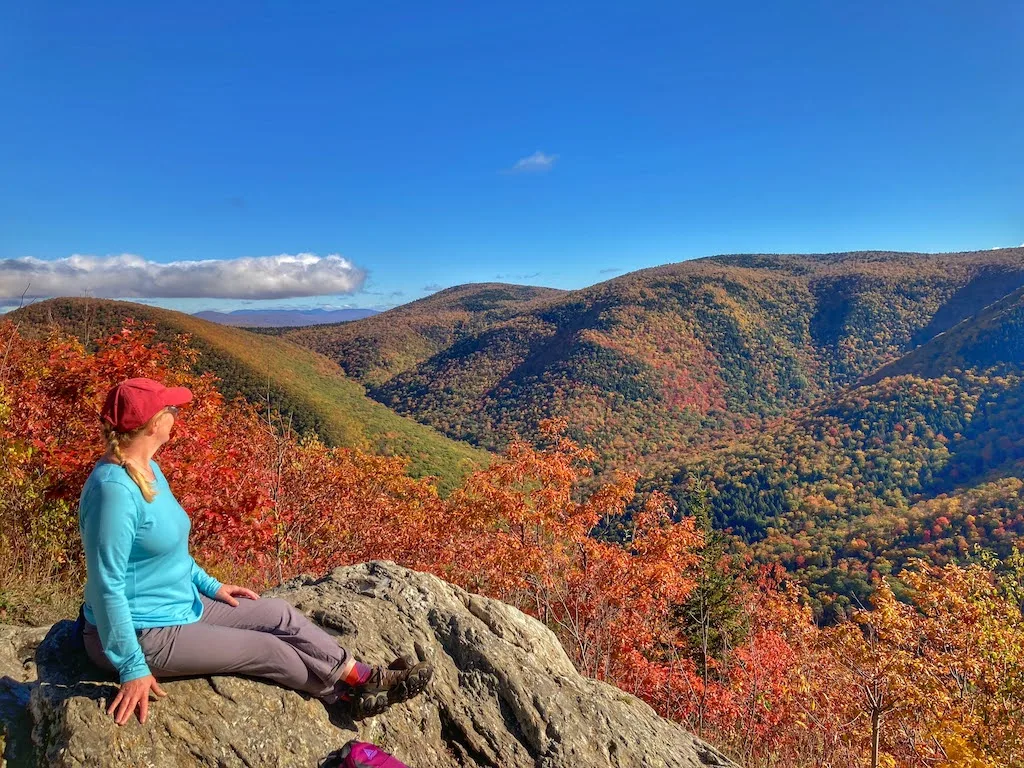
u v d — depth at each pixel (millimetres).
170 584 2305
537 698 3168
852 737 9000
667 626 12602
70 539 5805
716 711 9055
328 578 3734
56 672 2387
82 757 2102
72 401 6379
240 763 2340
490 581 11281
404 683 2654
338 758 2457
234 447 7902
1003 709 10492
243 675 2539
